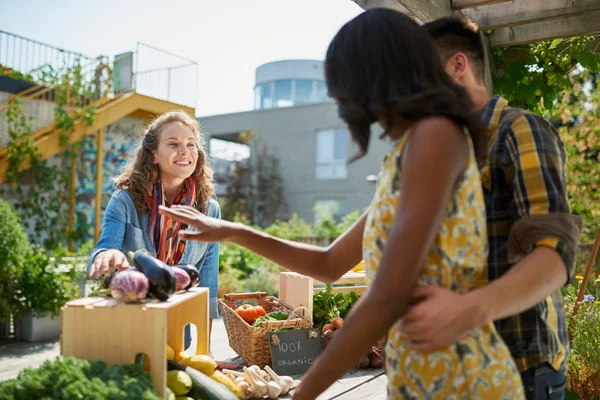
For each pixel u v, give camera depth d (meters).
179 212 1.44
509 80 3.32
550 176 1.11
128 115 12.12
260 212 21.67
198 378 1.65
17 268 6.02
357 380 2.23
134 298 1.46
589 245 6.55
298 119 21.88
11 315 6.38
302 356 2.49
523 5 2.86
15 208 10.14
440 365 1.00
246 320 2.69
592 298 3.13
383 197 1.04
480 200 1.02
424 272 0.99
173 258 2.28
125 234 2.21
